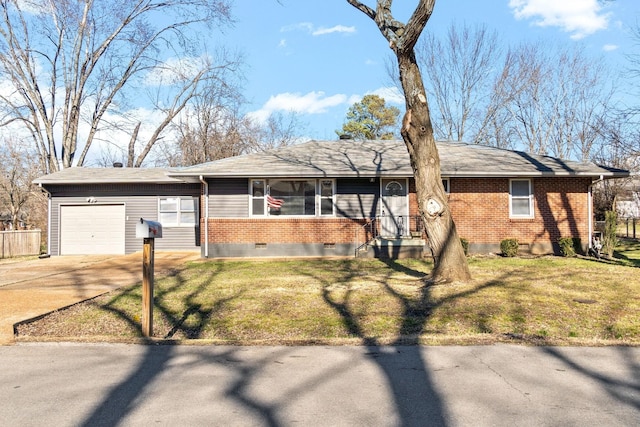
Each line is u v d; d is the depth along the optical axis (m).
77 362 5.37
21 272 13.49
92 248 20.36
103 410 4.02
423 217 10.27
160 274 12.58
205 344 6.07
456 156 18.58
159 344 6.09
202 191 17.39
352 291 9.42
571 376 4.81
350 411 3.97
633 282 10.30
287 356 5.54
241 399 4.25
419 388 4.50
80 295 9.42
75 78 29.58
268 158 18.48
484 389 4.46
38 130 29.31
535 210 17.22
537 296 8.73
